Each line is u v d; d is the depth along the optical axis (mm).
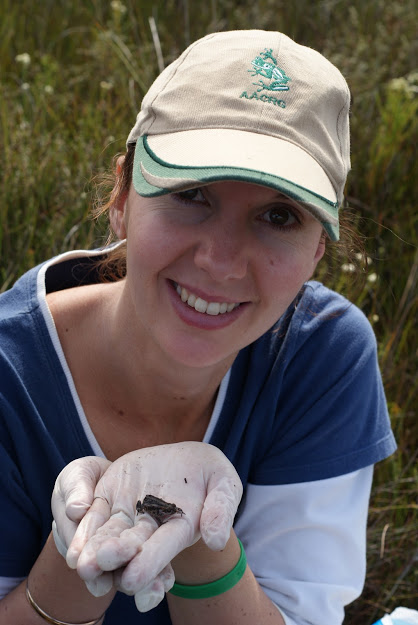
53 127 1540
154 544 636
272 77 734
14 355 802
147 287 740
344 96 766
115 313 805
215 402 845
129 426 833
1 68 1743
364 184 1573
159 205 723
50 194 1341
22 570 816
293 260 732
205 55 751
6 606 774
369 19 2100
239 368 851
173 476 711
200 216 717
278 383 849
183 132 724
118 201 809
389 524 1153
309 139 730
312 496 856
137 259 733
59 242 1283
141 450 732
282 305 752
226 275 713
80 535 653
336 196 756
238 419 841
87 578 620
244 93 728
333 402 867
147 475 709
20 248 1257
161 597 631
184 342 751
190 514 685
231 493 702
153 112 746
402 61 1929
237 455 853
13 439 790
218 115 722
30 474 800
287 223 727
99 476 723
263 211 721
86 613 762
